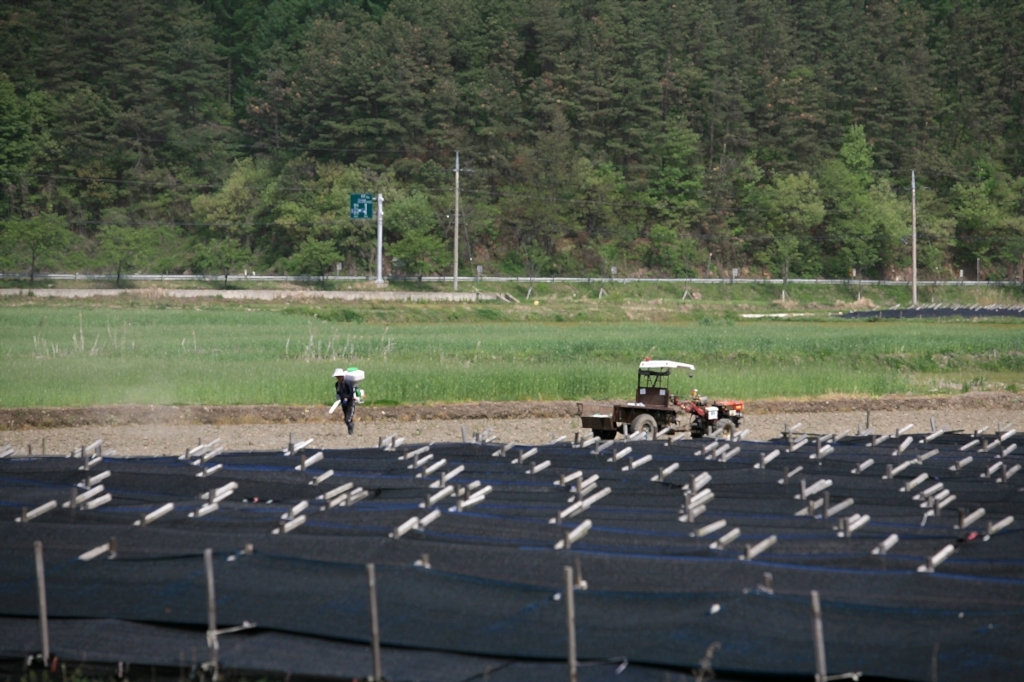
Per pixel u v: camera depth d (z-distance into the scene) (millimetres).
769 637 11617
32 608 13016
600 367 53656
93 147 160750
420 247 147250
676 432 34906
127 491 20406
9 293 98562
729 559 13719
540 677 11156
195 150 169750
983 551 15211
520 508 18328
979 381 60125
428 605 12633
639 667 11289
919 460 24953
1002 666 10977
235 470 22516
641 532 16031
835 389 52344
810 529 16781
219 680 11438
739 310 131500
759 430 40438
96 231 153750
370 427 38969
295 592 13055
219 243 146375
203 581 13398
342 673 11359
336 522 17234
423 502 18578
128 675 11617
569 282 154750
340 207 151250
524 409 43312
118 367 47438
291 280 137250
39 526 15781
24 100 159125
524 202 169375
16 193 151875
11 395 39125
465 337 75562
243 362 52469
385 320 101625
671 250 170750
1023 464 25141
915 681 10766
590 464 24281
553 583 13398
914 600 12773
